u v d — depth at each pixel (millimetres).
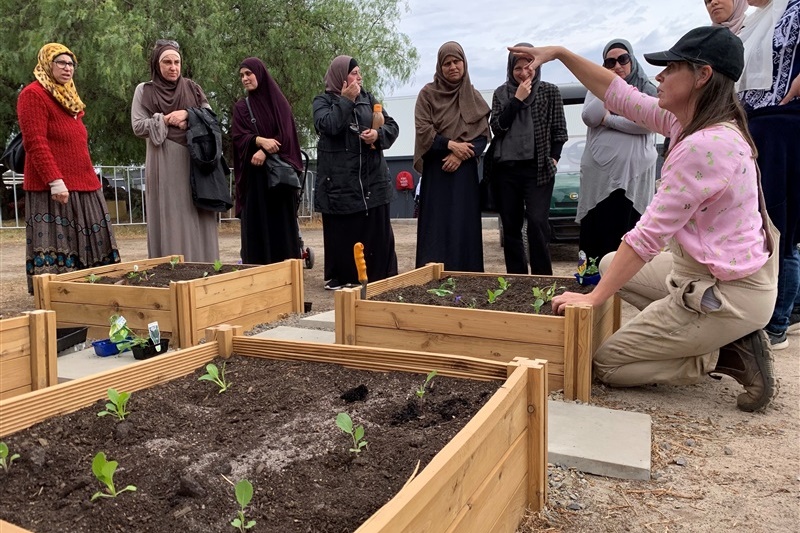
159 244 5809
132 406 2053
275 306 5039
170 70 5688
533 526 2055
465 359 2256
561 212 8008
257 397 2182
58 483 1607
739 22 4141
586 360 3023
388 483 1605
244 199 6039
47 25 12398
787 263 3855
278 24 14766
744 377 3027
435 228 5480
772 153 3639
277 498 1540
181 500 1520
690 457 2574
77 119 5398
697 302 2906
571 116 10930
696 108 2840
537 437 2092
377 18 16469
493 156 5246
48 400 1934
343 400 2145
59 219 5281
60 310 4477
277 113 6004
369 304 3484
